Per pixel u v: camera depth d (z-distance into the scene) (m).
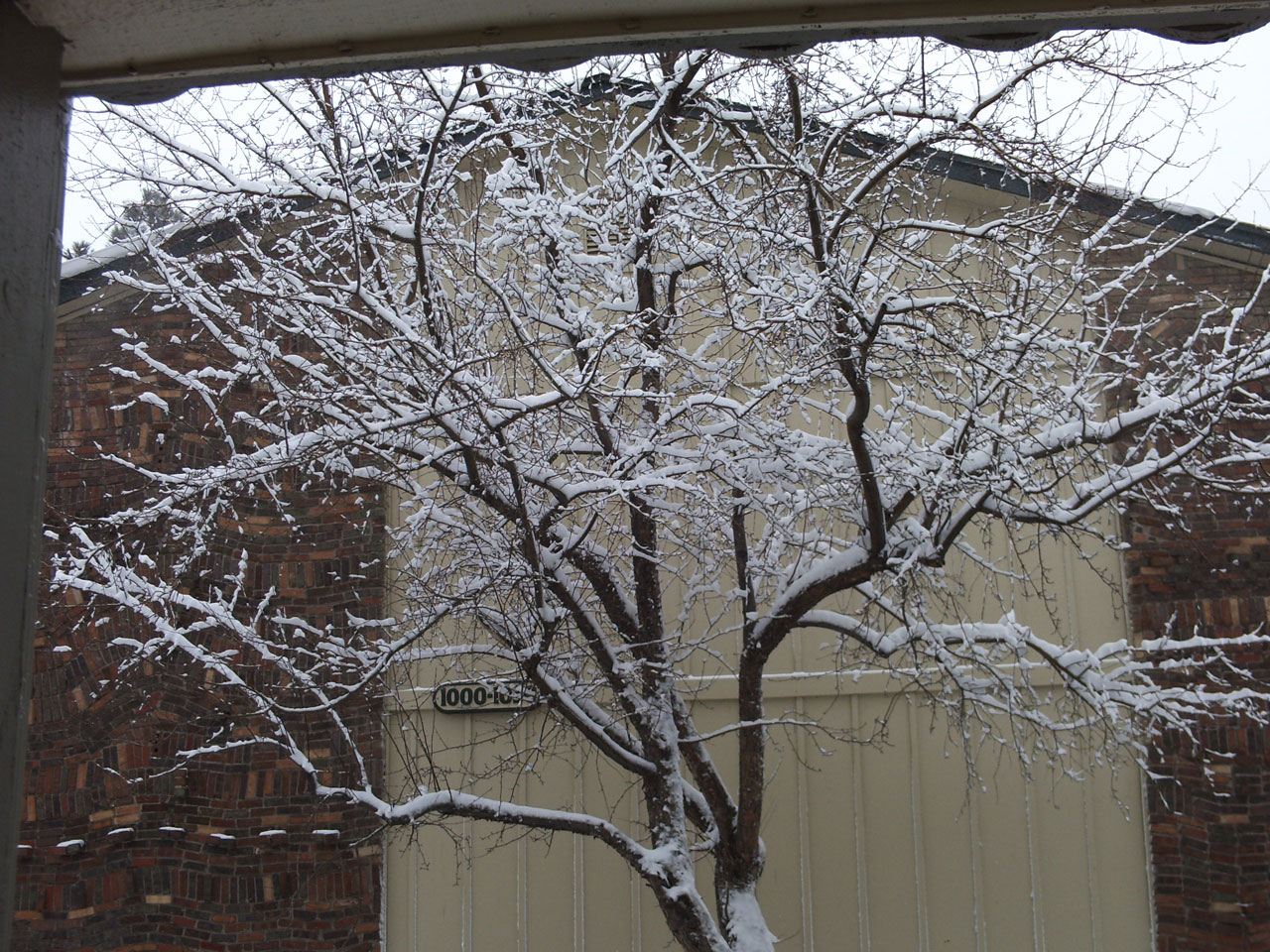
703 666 8.56
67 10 1.21
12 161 1.16
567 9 1.34
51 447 8.52
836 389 6.79
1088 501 6.45
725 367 6.44
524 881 8.54
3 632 1.05
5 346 1.10
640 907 8.48
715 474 6.18
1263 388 8.49
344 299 6.16
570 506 6.71
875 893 8.43
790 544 7.21
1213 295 7.82
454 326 5.73
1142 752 7.94
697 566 8.16
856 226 6.79
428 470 8.88
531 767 8.67
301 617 8.56
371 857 8.27
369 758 8.41
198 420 8.58
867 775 8.60
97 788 8.00
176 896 8.02
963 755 8.57
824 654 8.80
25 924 7.67
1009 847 8.45
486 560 6.42
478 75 5.55
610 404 6.46
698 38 1.40
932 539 6.24
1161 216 8.18
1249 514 8.48
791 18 1.37
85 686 8.12
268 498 8.72
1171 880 8.12
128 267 8.20
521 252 6.39
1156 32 1.41
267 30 1.33
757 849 6.64
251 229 7.34
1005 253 6.80
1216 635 8.38
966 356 5.72
